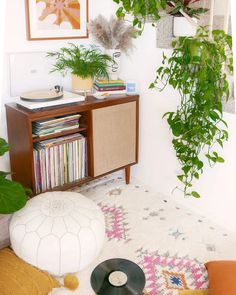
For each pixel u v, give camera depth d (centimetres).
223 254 189
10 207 168
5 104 214
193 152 203
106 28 238
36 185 215
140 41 237
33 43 226
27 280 157
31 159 206
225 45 170
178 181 238
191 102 199
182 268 179
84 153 234
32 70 229
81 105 215
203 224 218
